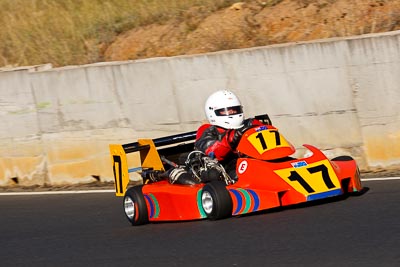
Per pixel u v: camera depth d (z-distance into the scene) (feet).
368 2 161.27
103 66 150.20
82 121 152.87
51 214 129.90
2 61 191.83
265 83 137.69
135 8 199.11
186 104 144.87
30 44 195.31
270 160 104.42
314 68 133.28
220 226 99.50
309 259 79.71
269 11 171.94
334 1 165.99
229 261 83.56
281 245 86.43
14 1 223.51
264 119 116.47
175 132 146.30
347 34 155.74
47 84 155.22
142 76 147.54
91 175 153.17
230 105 110.52
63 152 155.12
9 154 160.66
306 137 135.33
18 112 158.71
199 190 104.53
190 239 95.96
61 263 94.89
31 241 110.93
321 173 101.09
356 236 86.07
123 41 184.44
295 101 135.54
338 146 132.98
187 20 181.68
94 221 119.75
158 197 110.83
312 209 101.76
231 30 171.22
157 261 88.53
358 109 130.62
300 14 166.81
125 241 101.91
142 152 119.14
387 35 127.13
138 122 148.87
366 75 129.39
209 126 113.91
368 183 118.32
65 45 190.49
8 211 137.49
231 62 140.15
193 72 143.64
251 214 103.65
